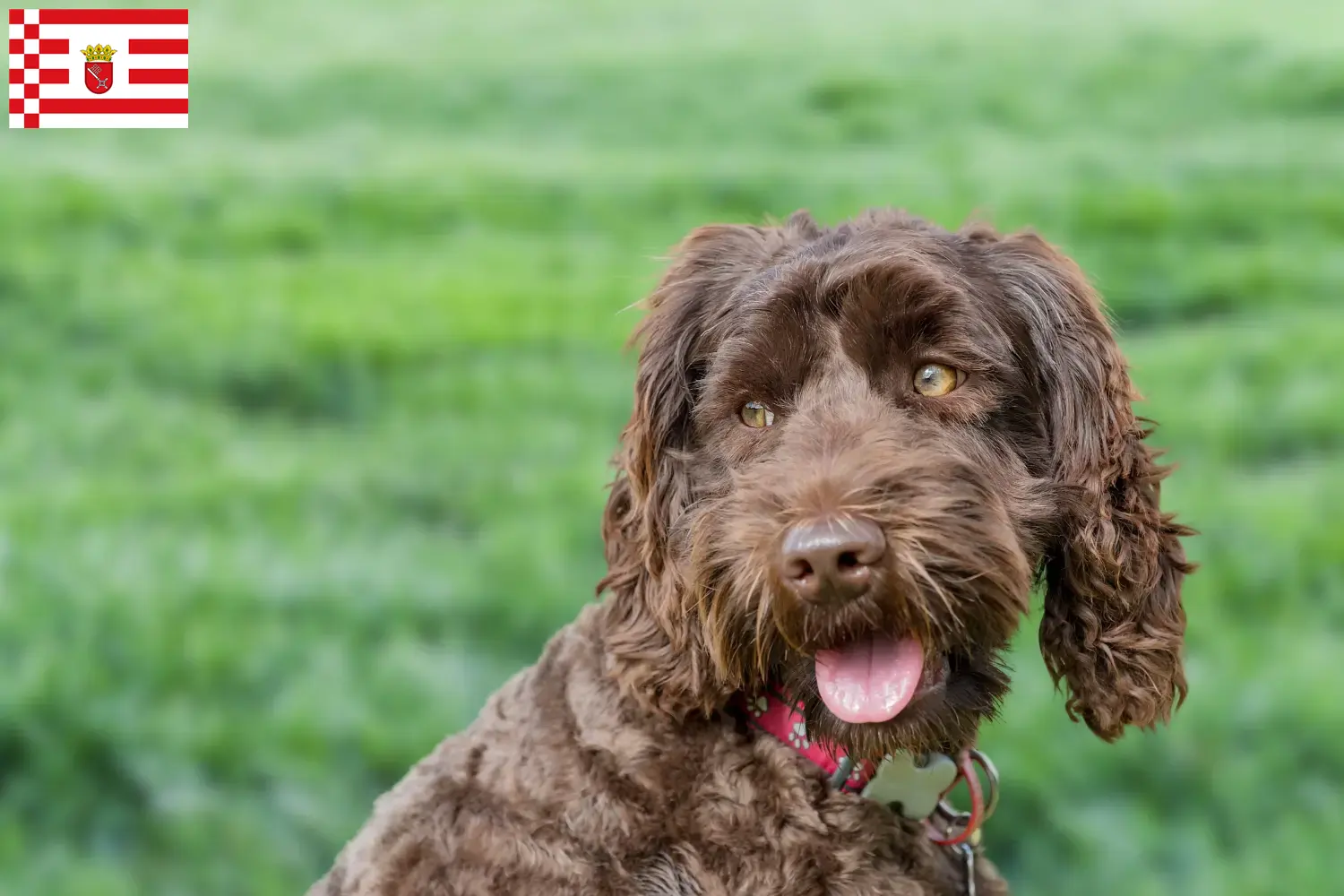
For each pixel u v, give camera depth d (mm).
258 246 16844
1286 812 6250
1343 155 20938
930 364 3600
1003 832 6105
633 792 3592
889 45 30094
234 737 6594
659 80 27312
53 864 5953
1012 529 3445
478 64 29297
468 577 7988
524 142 23766
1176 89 26047
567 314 13523
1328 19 31516
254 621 7531
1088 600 3732
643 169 20656
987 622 3320
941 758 3703
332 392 11766
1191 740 6574
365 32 33844
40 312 13555
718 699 3635
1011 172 20062
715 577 3518
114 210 17875
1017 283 3857
